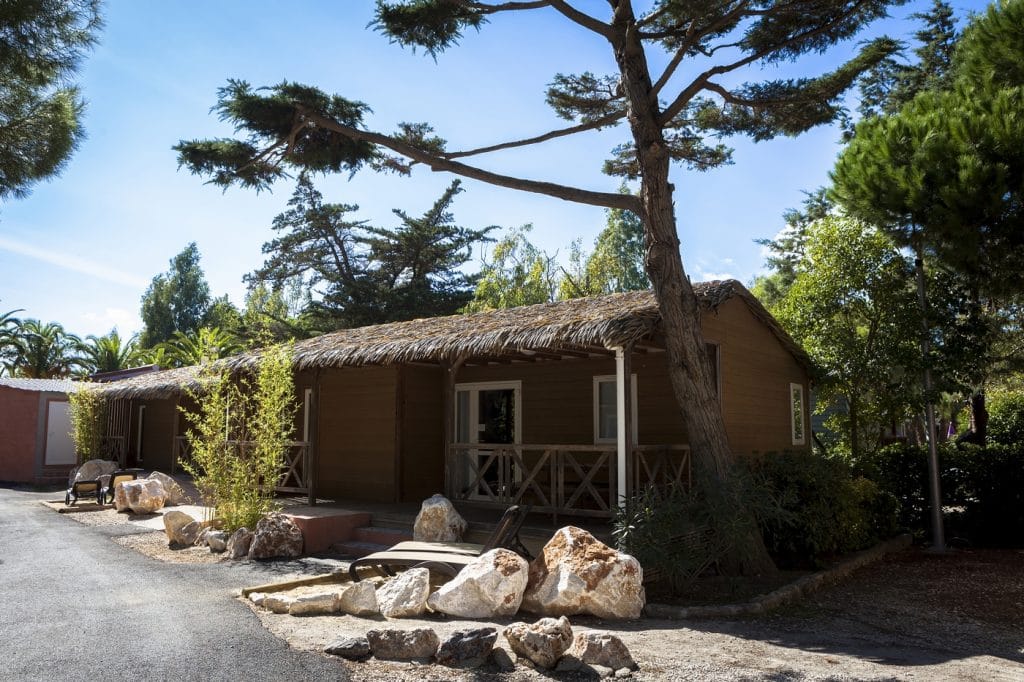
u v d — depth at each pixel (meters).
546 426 13.27
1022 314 14.55
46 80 9.54
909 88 20.27
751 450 12.49
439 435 14.81
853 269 13.52
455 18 10.20
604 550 7.27
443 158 10.55
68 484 20.31
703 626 6.84
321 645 5.45
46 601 6.93
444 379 14.98
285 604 6.56
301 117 10.47
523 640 5.20
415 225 38.19
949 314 12.84
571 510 9.73
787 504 9.53
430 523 9.89
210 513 11.76
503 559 7.01
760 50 10.42
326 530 10.54
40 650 5.25
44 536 11.32
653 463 11.72
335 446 15.12
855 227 13.65
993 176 9.88
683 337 9.16
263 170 11.30
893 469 13.56
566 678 4.95
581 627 6.61
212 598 7.11
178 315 55.81
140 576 8.29
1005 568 10.26
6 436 21.86
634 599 7.13
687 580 8.01
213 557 9.76
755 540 8.86
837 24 10.00
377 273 38.94
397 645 5.23
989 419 18.27
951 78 16.67
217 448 11.20
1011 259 10.38
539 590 6.99
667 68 9.79
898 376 13.04
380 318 36.25
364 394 14.72
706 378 9.16
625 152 12.30
